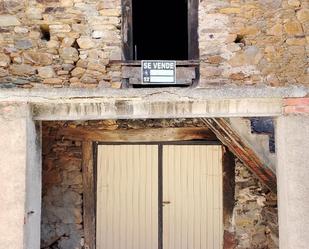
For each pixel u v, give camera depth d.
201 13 4.80
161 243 5.69
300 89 3.71
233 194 5.65
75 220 5.64
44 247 5.60
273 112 3.83
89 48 4.77
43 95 3.73
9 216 3.64
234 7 4.80
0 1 4.75
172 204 5.73
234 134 4.69
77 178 5.66
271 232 5.54
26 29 4.75
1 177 3.67
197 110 3.87
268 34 4.80
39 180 4.07
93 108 3.88
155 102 3.85
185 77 4.82
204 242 5.69
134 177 5.75
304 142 3.70
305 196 3.66
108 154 5.77
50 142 5.63
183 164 5.73
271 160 4.56
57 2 4.76
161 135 5.68
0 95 3.71
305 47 4.80
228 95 3.74
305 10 4.80
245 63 4.79
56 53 4.76
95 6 4.77
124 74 4.77
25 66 4.74
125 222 5.73
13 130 3.71
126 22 4.89
